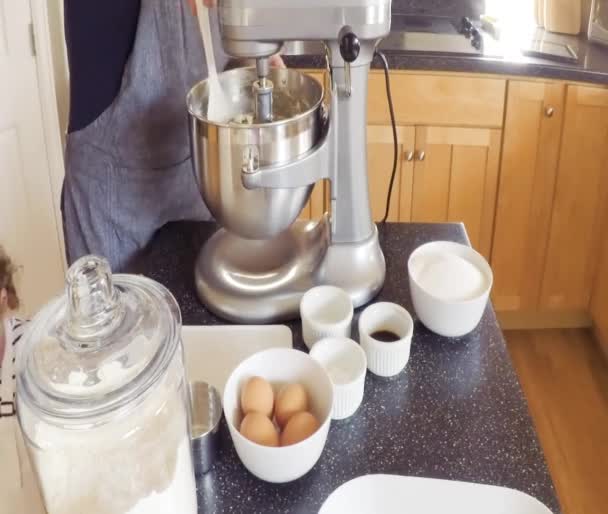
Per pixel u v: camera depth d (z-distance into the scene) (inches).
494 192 86.4
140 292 26.0
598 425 82.0
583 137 82.0
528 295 92.9
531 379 89.0
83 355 23.6
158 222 50.6
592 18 85.6
